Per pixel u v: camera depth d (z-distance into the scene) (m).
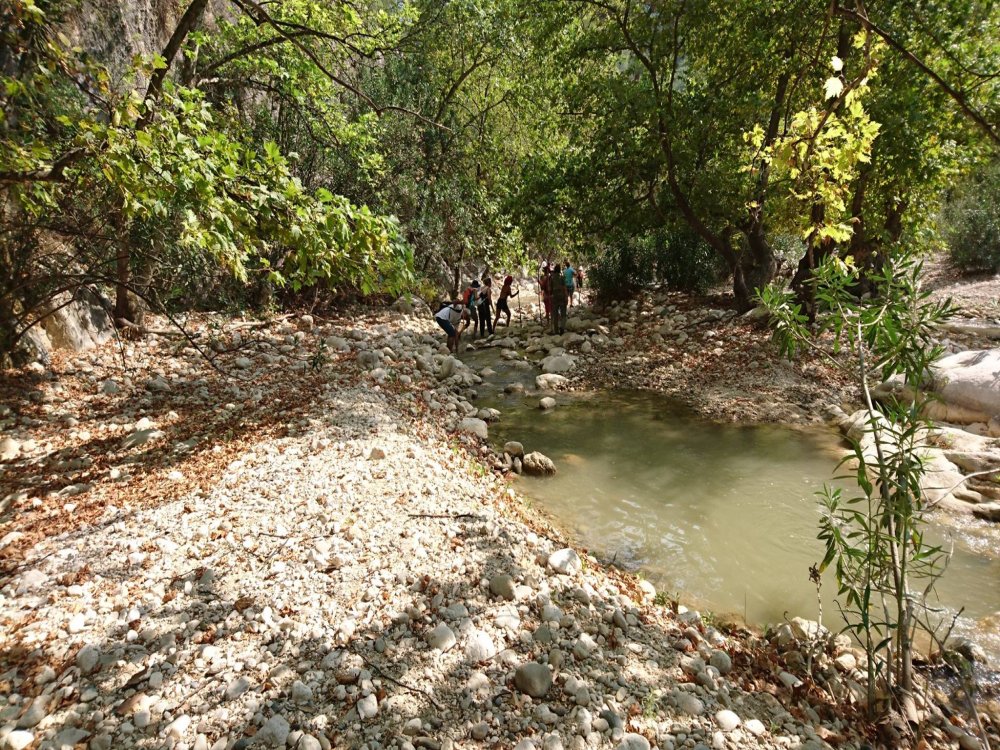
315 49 11.28
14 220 6.60
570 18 13.54
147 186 3.54
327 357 10.53
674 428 8.63
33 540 4.44
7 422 6.58
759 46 10.36
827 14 2.75
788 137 3.28
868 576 3.56
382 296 17.47
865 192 11.47
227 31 11.59
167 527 4.66
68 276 6.71
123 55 10.23
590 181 13.39
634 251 17.14
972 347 10.66
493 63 15.96
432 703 3.14
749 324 12.59
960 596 4.74
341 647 3.47
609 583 4.70
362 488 5.46
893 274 3.47
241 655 3.37
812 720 3.38
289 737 2.84
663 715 3.22
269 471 5.73
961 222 17.95
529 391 10.63
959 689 3.74
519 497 6.40
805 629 4.21
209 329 10.95
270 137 13.01
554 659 3.50
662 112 11.94
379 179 14.44
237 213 3.78
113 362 9.07
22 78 5.65
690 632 4.06
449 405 9.30
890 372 3.42
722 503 6.34
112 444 6.39
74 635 3.45
